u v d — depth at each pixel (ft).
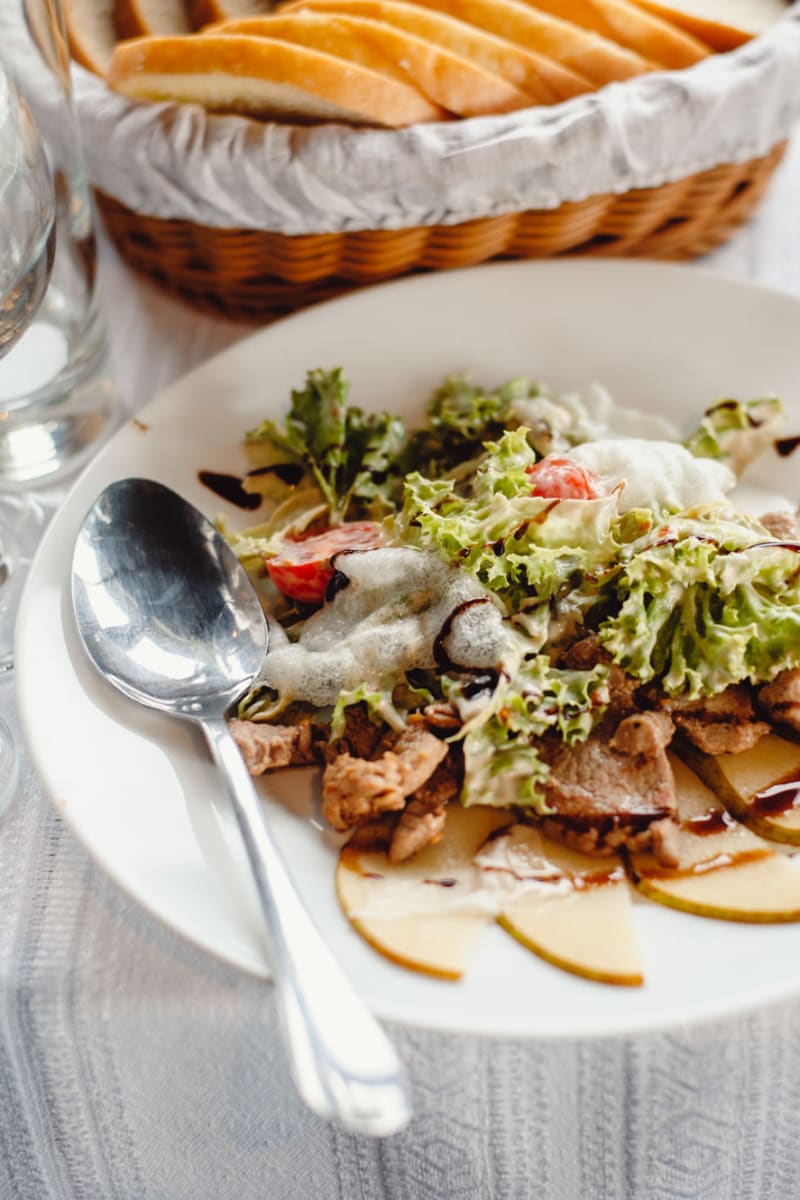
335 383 1.54
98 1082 1.27
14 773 1.37
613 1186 1.28
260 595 1.46
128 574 1.42
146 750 1.32
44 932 1.26
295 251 1.61
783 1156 1.28
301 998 1.15
